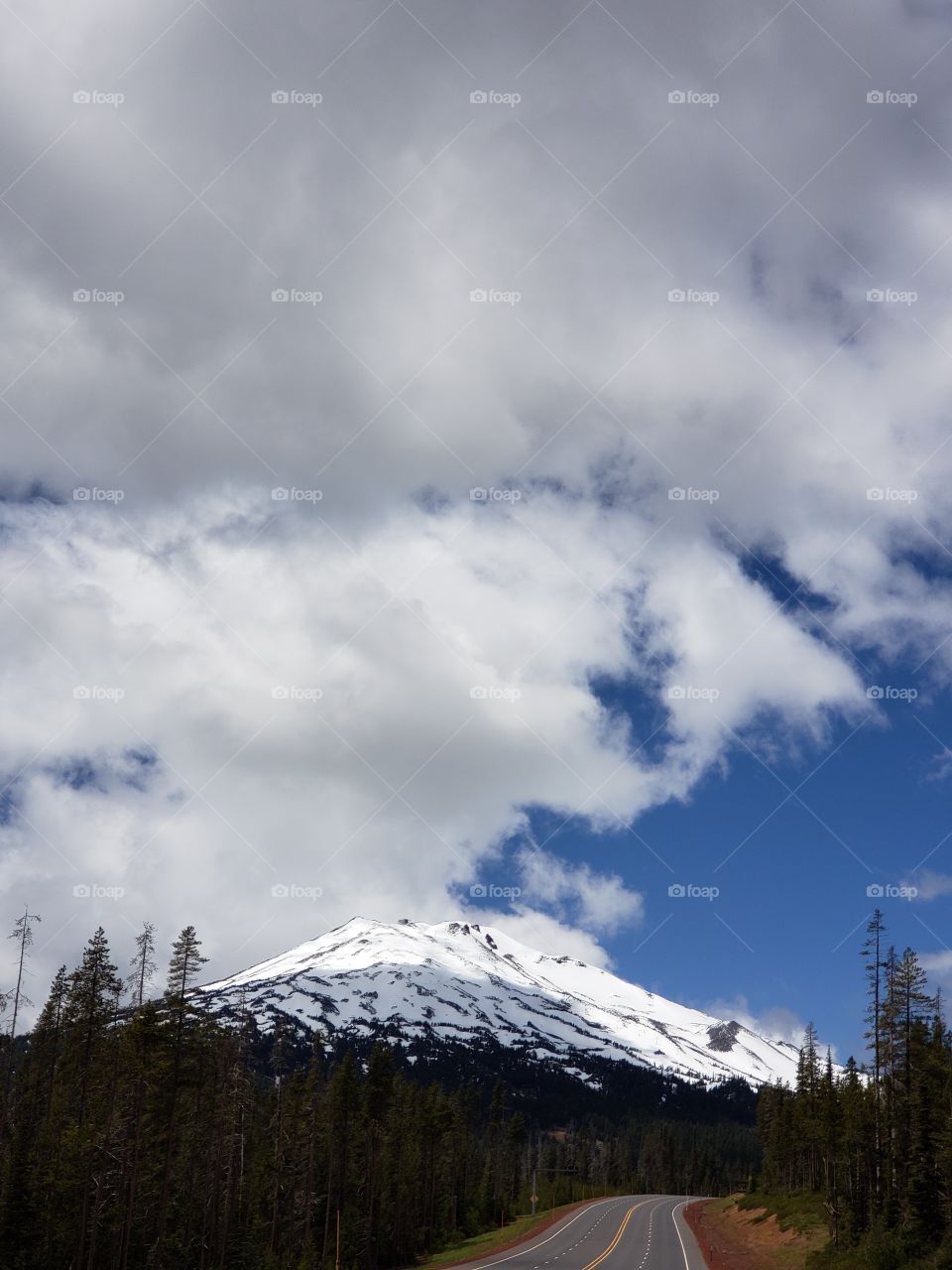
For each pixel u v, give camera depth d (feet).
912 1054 190.39
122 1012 185.37
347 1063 292.61
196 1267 206.69
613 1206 404.57
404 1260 301.84
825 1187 281.13
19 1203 169.58
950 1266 149.79
